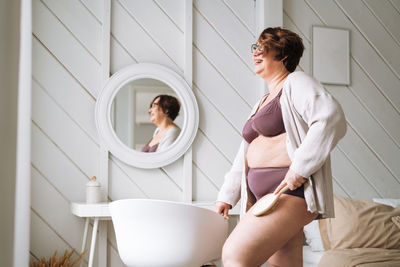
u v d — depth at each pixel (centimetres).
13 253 90
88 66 302
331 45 354
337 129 158
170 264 209
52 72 296
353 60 362
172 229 206
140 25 314
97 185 279
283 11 346
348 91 359
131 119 303
